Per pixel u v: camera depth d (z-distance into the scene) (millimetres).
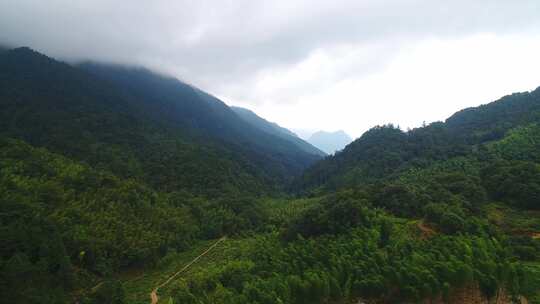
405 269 51625
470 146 142250
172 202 126250
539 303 48656
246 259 79688
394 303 51219
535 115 152500
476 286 50594
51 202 87125
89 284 74875
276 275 58812
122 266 87625
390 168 152500
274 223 125375
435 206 71688
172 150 182875
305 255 62938
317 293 52688
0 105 164125
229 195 152750
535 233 67000
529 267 55438
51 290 64062
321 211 80375
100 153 149875
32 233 70125
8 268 58781
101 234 86062
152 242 95500
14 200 78438
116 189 105312
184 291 66438
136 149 174625
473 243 58312
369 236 64500
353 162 184875
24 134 145625
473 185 84250
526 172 83938
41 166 101312
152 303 71875
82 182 101312
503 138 140125
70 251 77062
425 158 146125
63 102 197500
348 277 54688
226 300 55562
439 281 50375
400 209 77312
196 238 117625
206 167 171625
